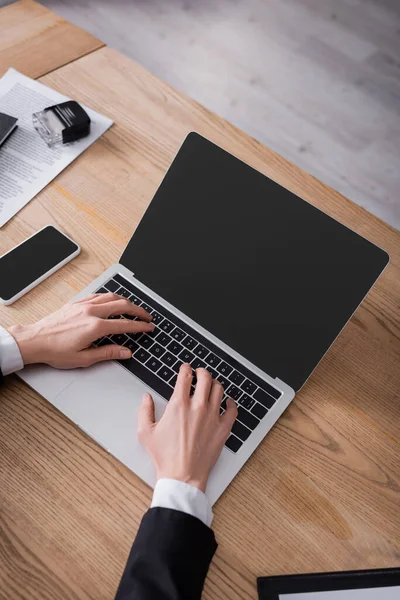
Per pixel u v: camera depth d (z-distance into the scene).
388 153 2.63
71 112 1.28
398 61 3.01
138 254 1.11
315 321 1.01
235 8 3.15
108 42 2.89
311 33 3.08
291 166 1.30
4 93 1.36
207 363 1.01
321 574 0.82
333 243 1.00
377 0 3.30
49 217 1.18
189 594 0.77
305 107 2.75
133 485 0.88
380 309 1.11
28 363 0.96
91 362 0.98
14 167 1.24
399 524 0.88
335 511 0.89
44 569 0.81
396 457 0.95
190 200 1.08
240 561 0.83
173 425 0.90
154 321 1.05
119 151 1.29
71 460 0.90
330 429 0.97
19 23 1.50
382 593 0.81
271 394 0.99
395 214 2.44
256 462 0.92
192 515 0.82
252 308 1.04
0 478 0.88
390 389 1.02
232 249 1.06
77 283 1.09
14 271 1.08
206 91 2.75
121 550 0.83
